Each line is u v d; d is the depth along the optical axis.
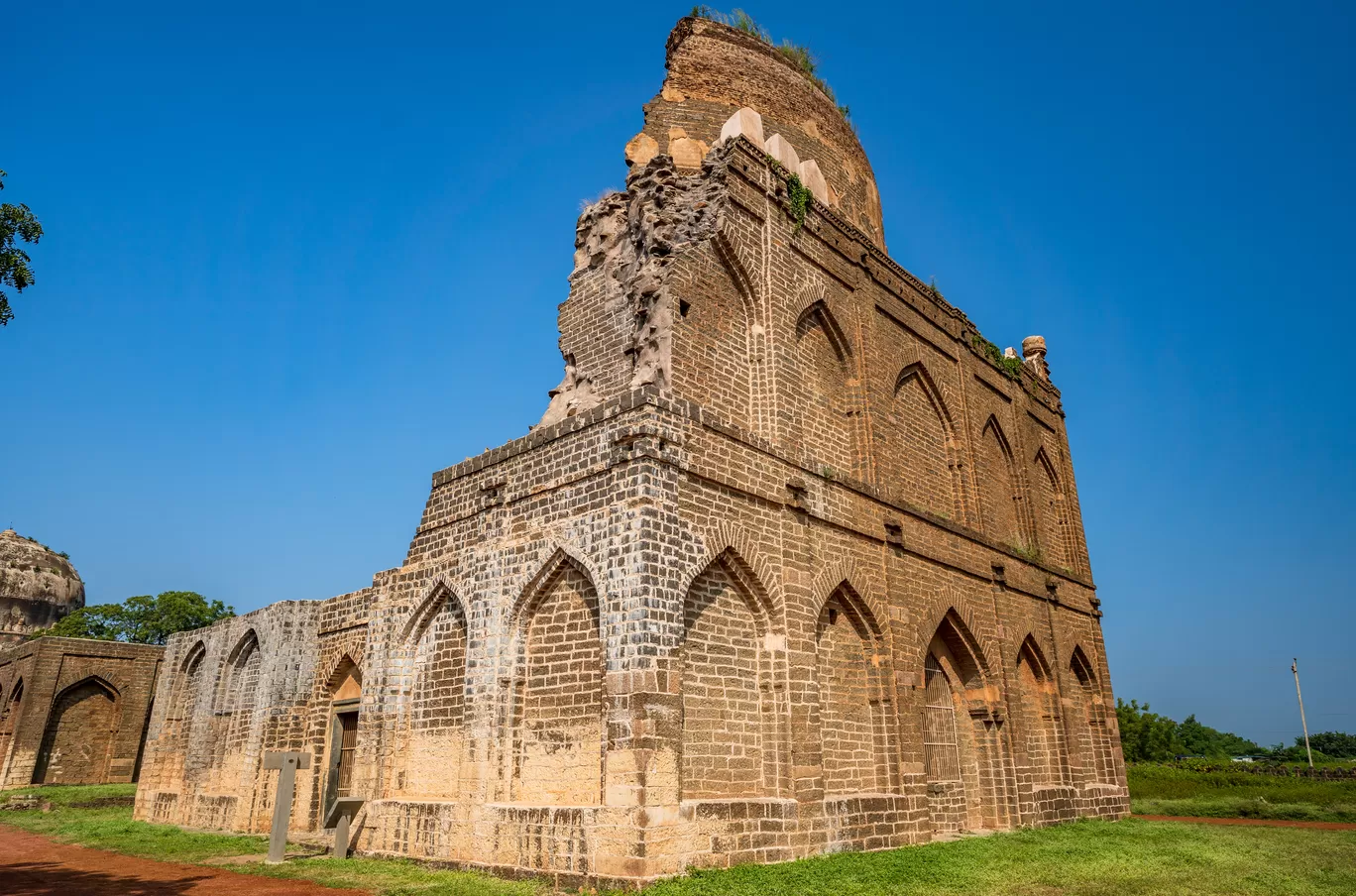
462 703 17.61
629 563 14.59
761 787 15.65
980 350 29.34
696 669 15.11
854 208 28.91
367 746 19.19
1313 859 17.00
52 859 18.44
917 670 20.45
